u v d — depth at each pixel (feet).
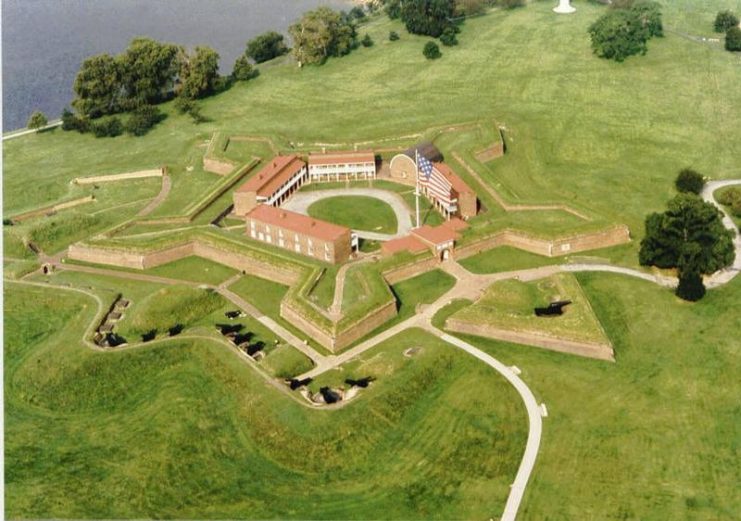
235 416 396.37
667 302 474.08
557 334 433.89
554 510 331.98
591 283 495.41
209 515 340.80
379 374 416.87
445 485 349.82
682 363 420.36
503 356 430.20
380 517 334.85
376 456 368.89
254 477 360.89
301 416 384.47
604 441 367.66
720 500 333.62
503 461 359.66
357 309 457.68
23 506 347.36
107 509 345.51
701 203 494.59
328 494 349.61
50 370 431.02
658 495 336.90
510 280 488.85
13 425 399.44
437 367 422.41
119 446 382.22
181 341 448.65
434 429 382.42
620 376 411.75
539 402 394.73
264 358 433.07
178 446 379.55
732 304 469.16
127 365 433.89
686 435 369.50
